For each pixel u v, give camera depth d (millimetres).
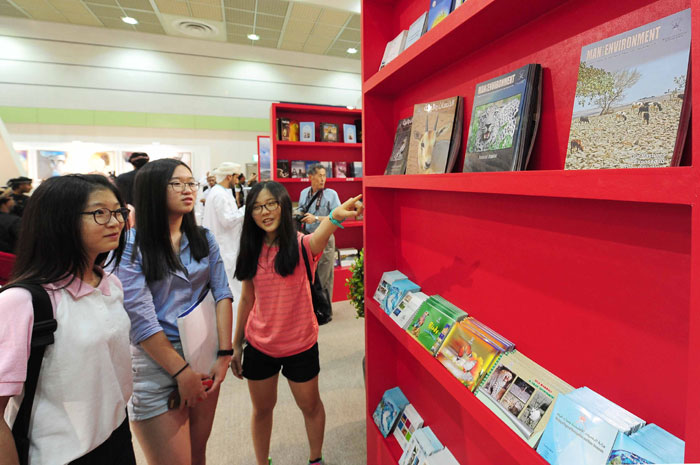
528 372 801
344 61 9156
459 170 1095
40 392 826
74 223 854
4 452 746
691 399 451
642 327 637
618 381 680
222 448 1938
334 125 4547
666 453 539
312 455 1740
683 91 531
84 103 7332
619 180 504
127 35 7477
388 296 1399
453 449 1231
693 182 425
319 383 2557
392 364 1614
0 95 6887
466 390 887
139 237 1253
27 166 6562
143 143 7746
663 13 587
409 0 1392
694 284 440
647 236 622
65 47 7133
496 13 803
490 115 896
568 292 779
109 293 993
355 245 4965
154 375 1259
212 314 1405
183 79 7957
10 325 760
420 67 1170
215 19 7023
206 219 3301
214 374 1409
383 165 1537
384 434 1499
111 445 991
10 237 2760
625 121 608
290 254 1479
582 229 741
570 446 629
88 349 886
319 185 3818
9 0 6215
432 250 1285
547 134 817
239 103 8430
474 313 1083
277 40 8055
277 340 1529
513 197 919
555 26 787
